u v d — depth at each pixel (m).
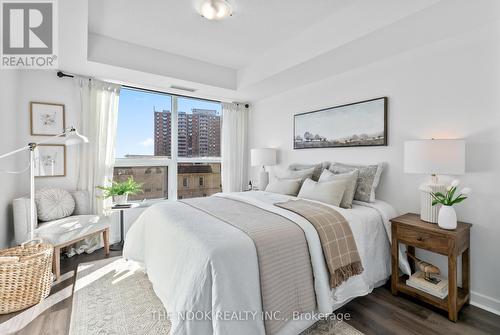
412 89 2.39
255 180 4.52
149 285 2.28
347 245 1.82
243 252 1.38
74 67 2.90
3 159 2.46
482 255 1.97
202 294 1.25
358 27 2.12
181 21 2.48
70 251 2.96
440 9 1.72
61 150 3.13
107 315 1.84
